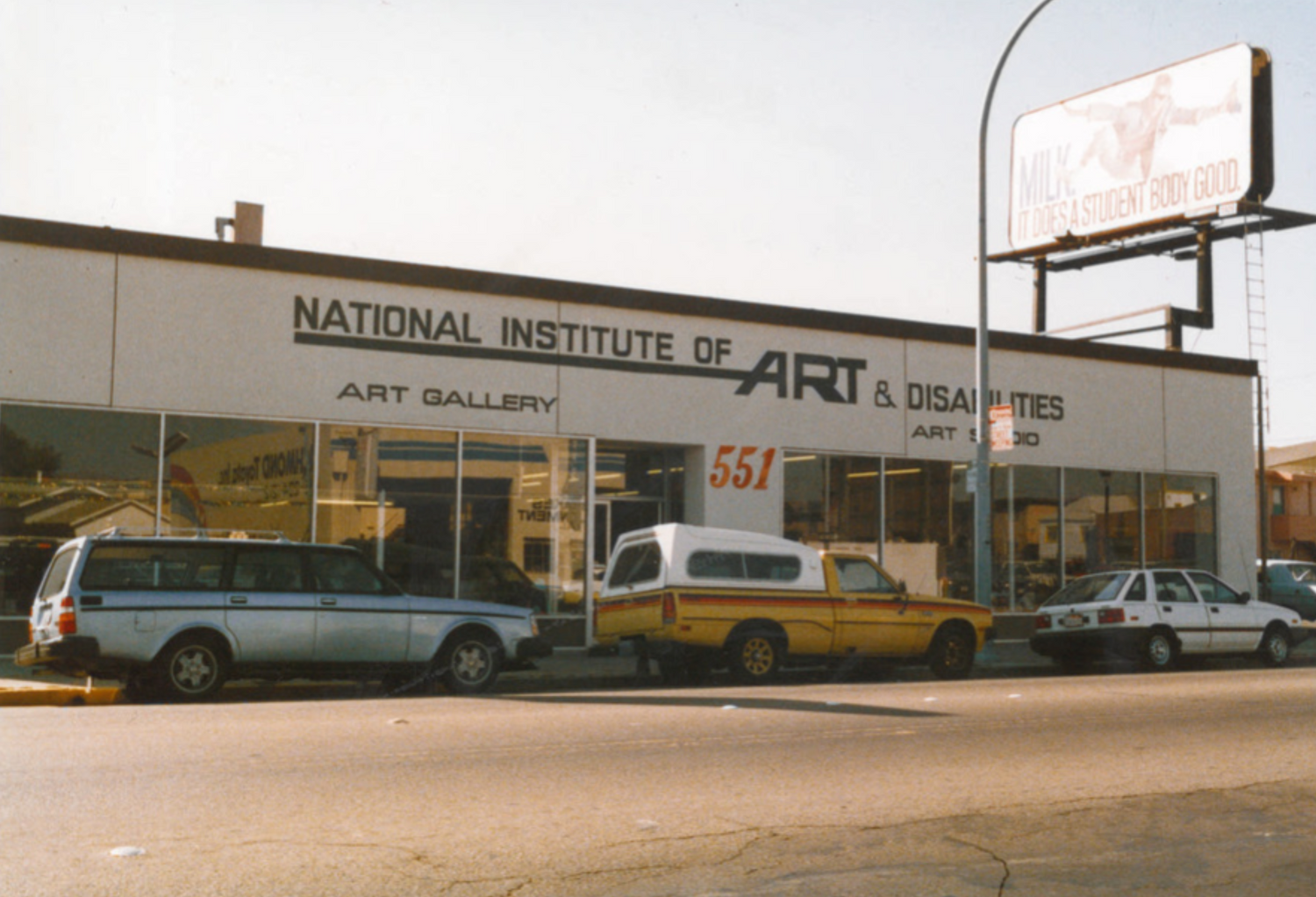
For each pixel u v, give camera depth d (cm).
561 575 2100
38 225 1778
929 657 1841
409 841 674
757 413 2283
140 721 1126
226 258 1886
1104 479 2688
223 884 580
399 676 1512
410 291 2012
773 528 2280
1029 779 907
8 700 1385
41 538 1755
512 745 1002
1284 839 731
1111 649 1988
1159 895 611
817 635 1733
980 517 2053
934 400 2481
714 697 1434
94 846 643
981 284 2066
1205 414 2844
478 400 2048
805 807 791
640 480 2239
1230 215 3281
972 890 611
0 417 1747
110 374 1809
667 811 768
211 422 1867
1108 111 3638
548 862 639
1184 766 973
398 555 1977
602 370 2150
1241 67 3309
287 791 795
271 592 1433
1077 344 2677
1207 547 2828
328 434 1945
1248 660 2305
